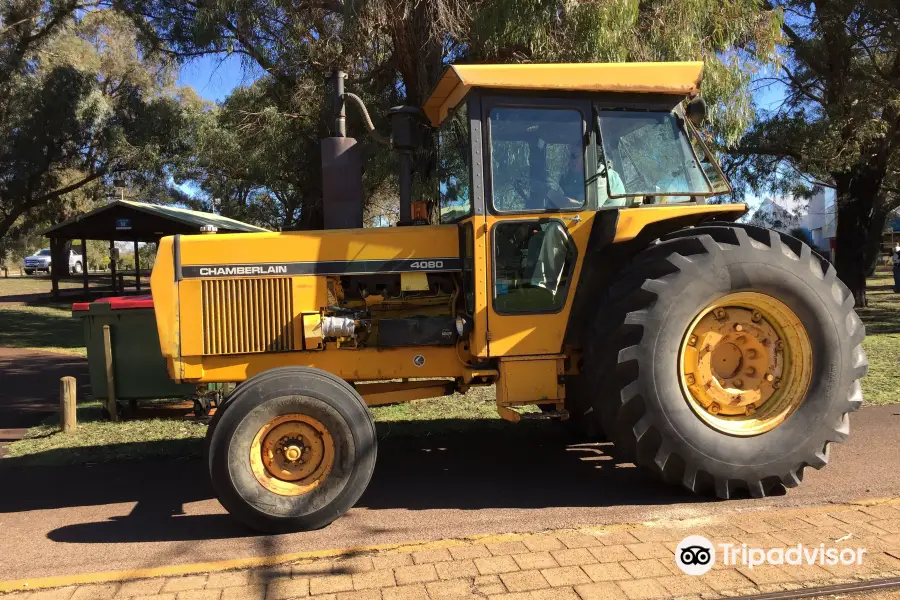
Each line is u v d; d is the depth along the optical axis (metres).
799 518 3.41
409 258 4.11
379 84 10.18
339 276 4.16
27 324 15.13
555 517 3.54
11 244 25.84
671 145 4.04
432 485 4.17
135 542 3.41
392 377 4.15
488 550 3.13
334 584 2.83
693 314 3.64
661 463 3.64
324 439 3.52
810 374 3.78
